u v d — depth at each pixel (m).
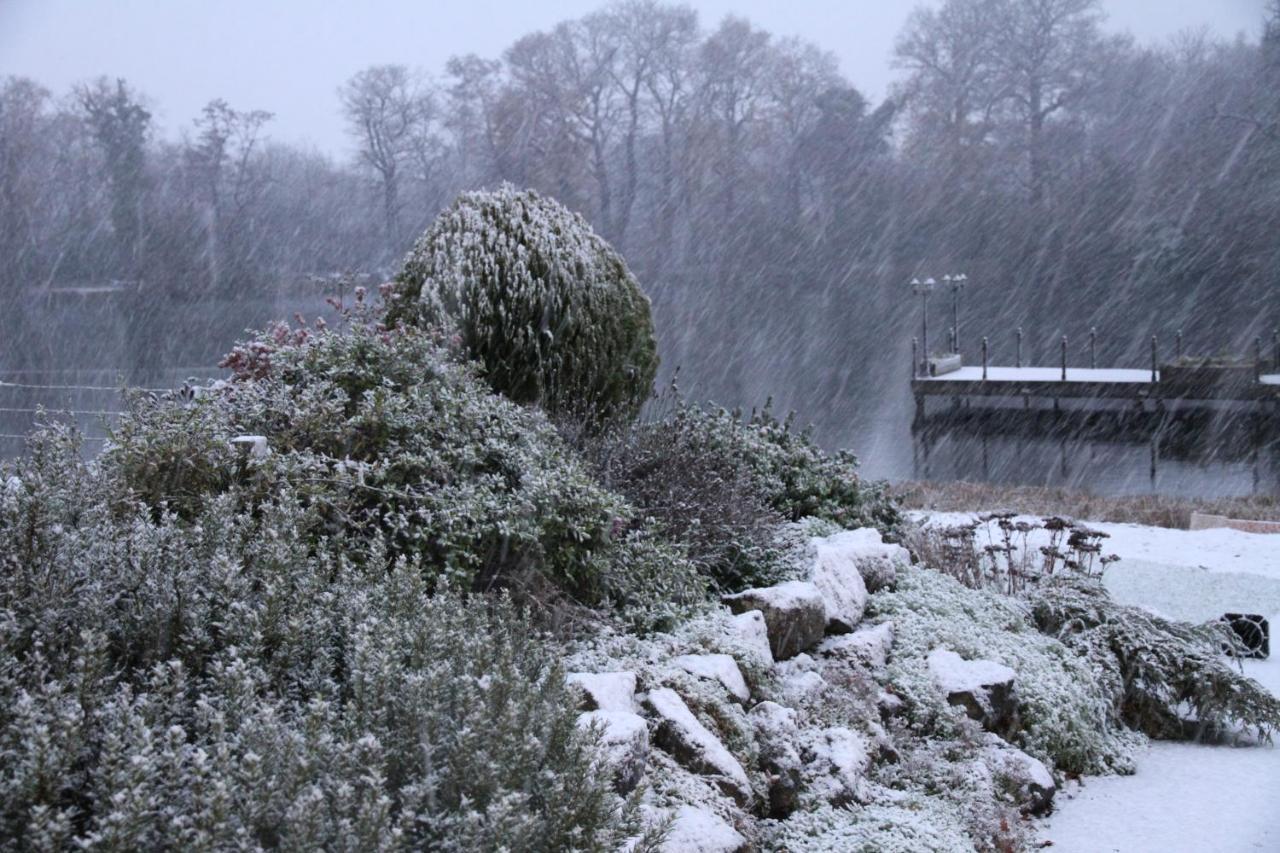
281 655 2.86
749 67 57.94
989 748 4.79
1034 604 6.62
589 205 56.25
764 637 4.96
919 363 32.84
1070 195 53.56
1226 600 8.91
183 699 2.64
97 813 2.19
